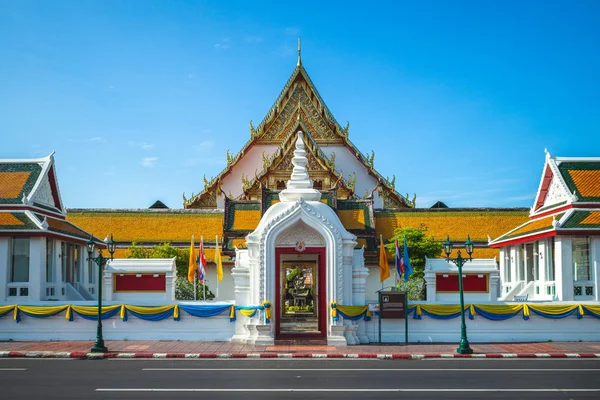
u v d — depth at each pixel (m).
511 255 45.19
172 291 35.28
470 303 33.34
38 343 31.70
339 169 74.19
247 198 66.44
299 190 33.62
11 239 36.34
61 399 18.11
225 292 56.44
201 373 23.00
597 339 33.16
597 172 39.38
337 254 31.47
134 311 32.88
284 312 43.50
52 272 38.28
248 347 30.11
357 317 31.38
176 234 59.97
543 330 33.19
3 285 35.47
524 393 19.09
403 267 36.59
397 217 60.09
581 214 36.50
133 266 35.25
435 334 32.69
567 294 35.38
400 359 27.42
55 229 37.72
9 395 18.67
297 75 75.38
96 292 46.19
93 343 31.67
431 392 19.20
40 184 39.59
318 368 24.39
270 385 20.38
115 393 18.97
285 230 31.69
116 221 60.97
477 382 21.03
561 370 23.97
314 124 74.94
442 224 59.38
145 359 27.27
